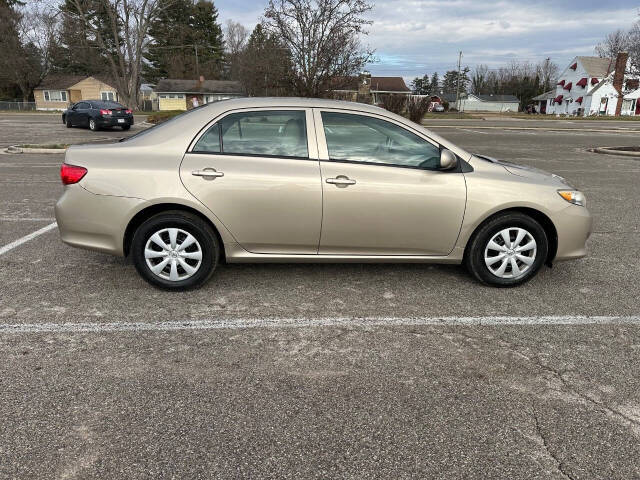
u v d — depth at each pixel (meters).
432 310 3.79
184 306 3.78
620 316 3.73
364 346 3.23
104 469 2.13
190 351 3.12
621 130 28.44
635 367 3.02
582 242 4.17
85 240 3.87
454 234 4.02
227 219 3.83
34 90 57.56
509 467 2.19
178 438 2.33
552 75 104.06
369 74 21.92
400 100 26.02
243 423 2.45
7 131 21.08
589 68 64.19
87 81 58.81
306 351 3.15
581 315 3.74
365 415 2.53
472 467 2.18
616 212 7.25
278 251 3.98
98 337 3.27
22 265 4.60
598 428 2.46
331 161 3.87
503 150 16.22
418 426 2.45
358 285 4.27
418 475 2.13
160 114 28.69
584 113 63.19
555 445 2.33
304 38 19.30
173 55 66.06
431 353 3.16
